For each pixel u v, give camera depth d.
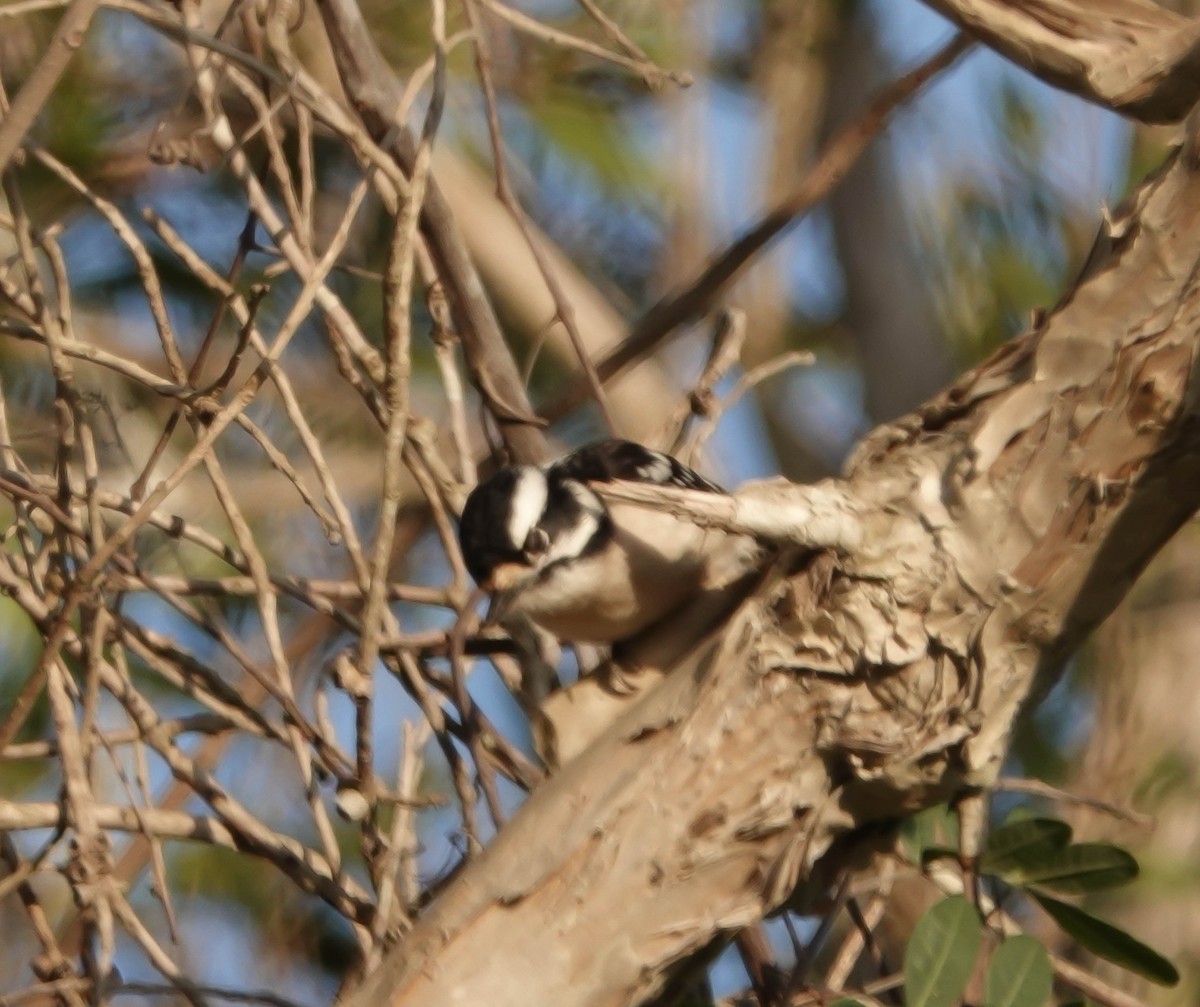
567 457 8.20
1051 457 6.04
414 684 7.34
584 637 7.73
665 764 5.88
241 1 7.40
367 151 6.64
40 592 6.84
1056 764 11.73
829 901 6.75
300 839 10.95
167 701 9.88
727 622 6.24
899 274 13.66
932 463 6.09
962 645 5.99
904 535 5.95
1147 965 6.37
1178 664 11.70
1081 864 6.34
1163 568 12.24
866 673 5.92
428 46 12.14
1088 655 12.11
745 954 7.12
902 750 6.00
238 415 6.72
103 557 6.17
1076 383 6.05
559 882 5.77
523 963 5.70
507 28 12.85
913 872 7.26
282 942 10.88
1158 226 6.05
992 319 14.10
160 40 11.52
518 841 5.85
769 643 5.93
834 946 9.86
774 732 5.91
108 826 6.71
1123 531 6.05
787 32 14.09
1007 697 6.15
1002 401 6.14
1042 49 7.15
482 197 13.14
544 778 6.62
